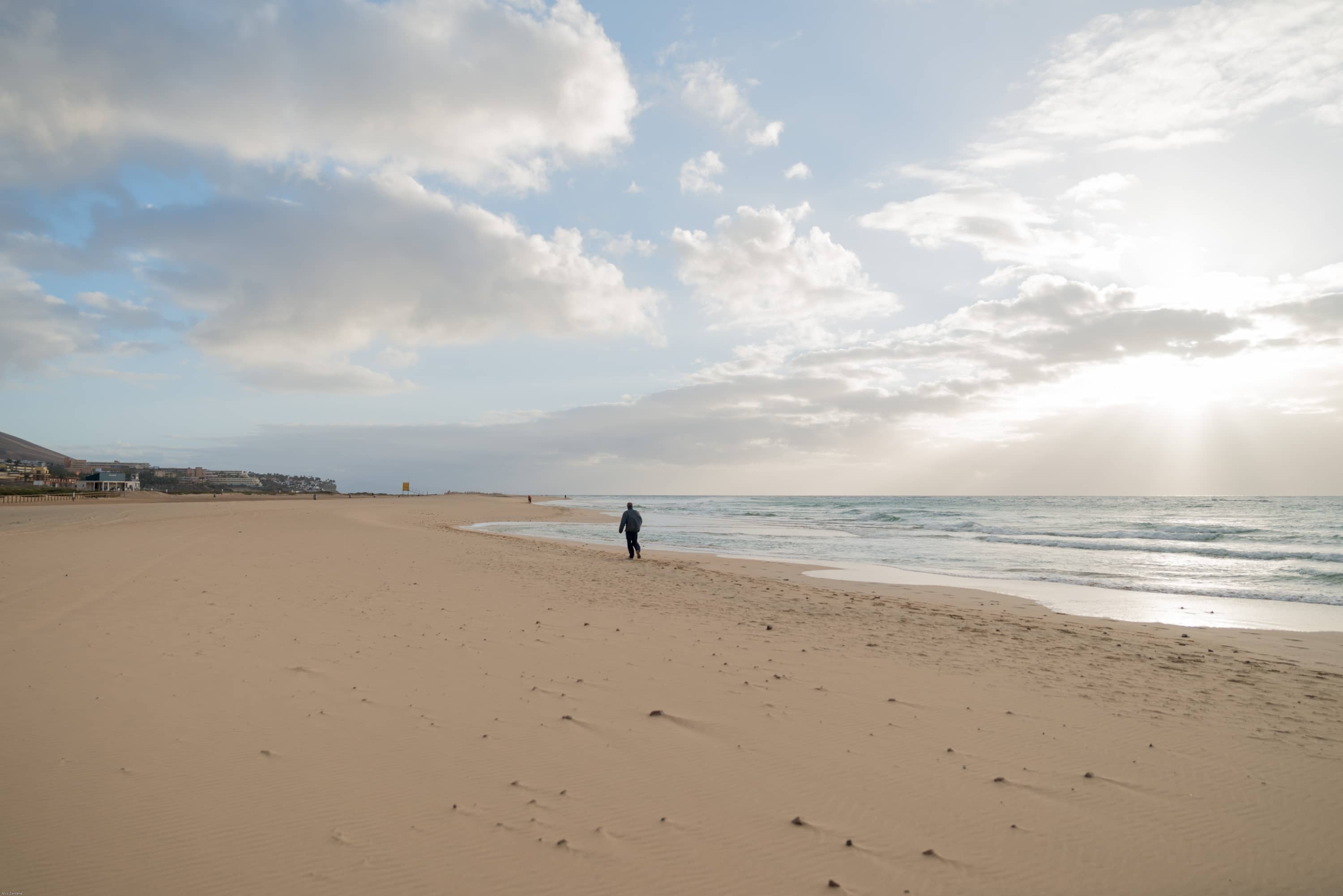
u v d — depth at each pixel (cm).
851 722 580
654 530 3969
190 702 563
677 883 334
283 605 988
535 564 1759
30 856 335
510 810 402
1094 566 2127
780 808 418
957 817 416
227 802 398
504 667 711
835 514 6234
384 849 354
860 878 345
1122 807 437
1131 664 860
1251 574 1927
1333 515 5069
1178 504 8656
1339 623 1238
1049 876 356
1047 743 547
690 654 806
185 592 1052
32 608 884
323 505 6925
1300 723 622
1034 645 958
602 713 582
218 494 15225
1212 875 363
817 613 1169
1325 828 416
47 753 455
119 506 5241
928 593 1543
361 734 512
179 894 309
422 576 1384
